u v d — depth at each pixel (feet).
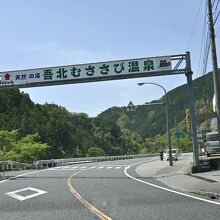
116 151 458.09
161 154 211.20
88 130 476.54
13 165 155.53
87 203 48.52
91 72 100.12
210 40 77.97
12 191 65.92
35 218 38.45
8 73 103.91
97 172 121.08
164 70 97.25
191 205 44.78
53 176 103.81
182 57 97.19
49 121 366.43
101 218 37.19
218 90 78.23
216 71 77.92
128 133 529.45
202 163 94.63
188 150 383.86
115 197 54.65
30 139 279.90
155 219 36.01
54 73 101.81
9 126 328.29
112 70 99.04
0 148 240.73
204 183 67.41
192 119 96.22
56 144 349.41
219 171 89.40
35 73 102.83
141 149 481.46
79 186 73.10
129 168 143.84
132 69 98.32
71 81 101.65
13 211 43.62
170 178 87.45
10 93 379.96
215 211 39.93
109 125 480.64
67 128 383.04
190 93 97.14
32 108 394.73
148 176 100.17
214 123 191.01
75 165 186.39
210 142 175.32
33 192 63.77
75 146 377.71
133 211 41.27
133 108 158.40
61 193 61.36
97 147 409.69
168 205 45.29
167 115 148.87
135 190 64.34
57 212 42.06
